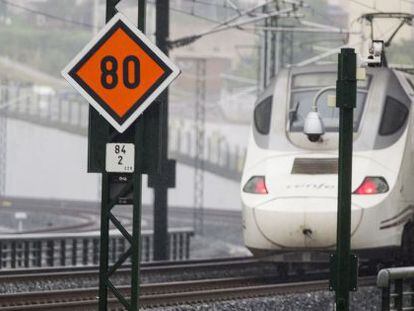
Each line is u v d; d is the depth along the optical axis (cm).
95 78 3162
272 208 5916
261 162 6166
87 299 5338
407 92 6375
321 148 6091
